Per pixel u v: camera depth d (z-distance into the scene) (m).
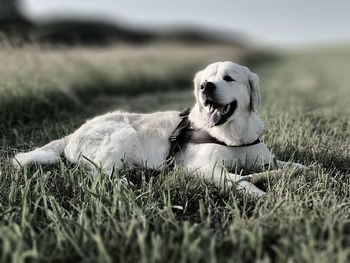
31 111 2.24
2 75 2.55
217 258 0.75
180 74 5.25
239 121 1.28
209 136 1.28
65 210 0.97
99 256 0.73
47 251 0.79
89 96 3.31
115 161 1.28
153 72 4.59
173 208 1.02
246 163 1.30
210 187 1.12
